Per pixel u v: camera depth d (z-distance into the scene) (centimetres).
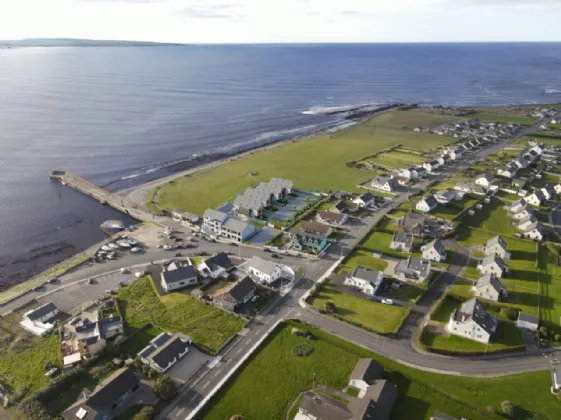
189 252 11744
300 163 19762
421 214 13738
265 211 14388
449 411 6588
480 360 7738
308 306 9312
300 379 7250
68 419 6369
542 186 16838
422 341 8181
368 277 9819
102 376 7312
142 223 13588
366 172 18512
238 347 8069
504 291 9669
